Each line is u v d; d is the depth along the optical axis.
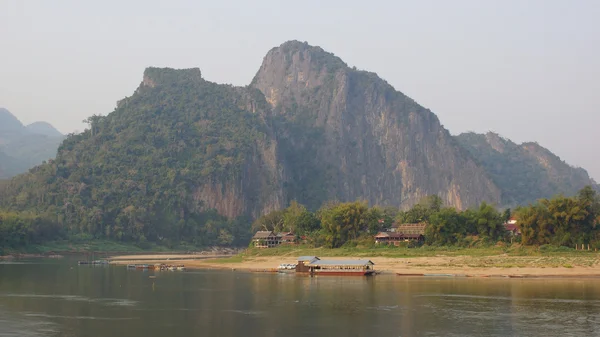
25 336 73.31
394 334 74.31
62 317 85.50
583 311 88.62
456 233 189.12
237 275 152.38
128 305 96.62
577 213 169.38
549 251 163.75
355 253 186.50
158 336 73.69
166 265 182.50
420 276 139.38
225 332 75.75
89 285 125.56
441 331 75.69
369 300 100.50
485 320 82.19
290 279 138.88
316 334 74.50
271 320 83.25
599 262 145.75
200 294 110.19
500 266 147.62
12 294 109.88
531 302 96.94
